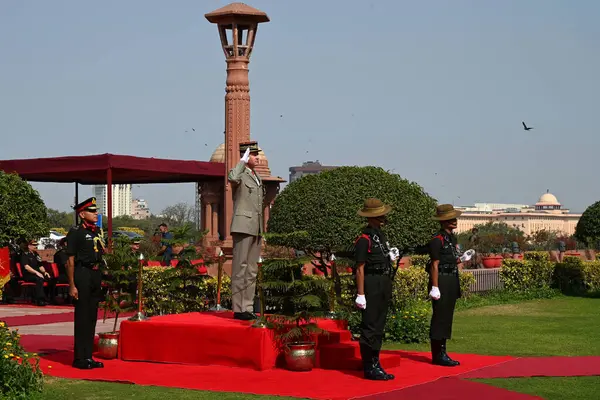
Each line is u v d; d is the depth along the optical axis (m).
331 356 10.70
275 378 10.04
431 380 9.89
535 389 9.44
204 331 10.91
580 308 20.11
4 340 9.23
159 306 15.30
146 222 60.84
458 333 14.94
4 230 21.22
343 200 14.28
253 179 11.52
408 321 13.75
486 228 66.94
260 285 10.62
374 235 10.23
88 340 10.92
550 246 53.19
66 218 61.53
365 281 10.12
